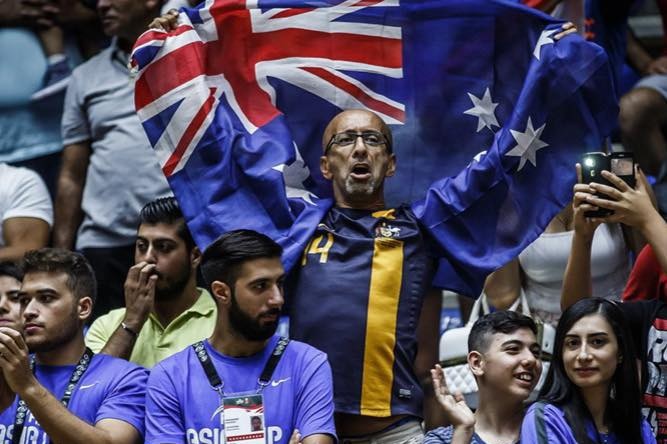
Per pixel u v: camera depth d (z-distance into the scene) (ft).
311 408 56.34
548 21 66.90
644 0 95.81
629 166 60.18
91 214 80.59
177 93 66.03
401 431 60.90
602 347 57.06
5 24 85.46
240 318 56.44
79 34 86.17
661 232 59.57
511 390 59.88
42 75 85.30
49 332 59.26
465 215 64.49
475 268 64.03
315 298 61.52
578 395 57.26
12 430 58.75
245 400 56.18
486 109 67.77
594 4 81.35
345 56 68.33
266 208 64.85
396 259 62.23
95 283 61.31
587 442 56.24
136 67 66.28
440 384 57.47
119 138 80.64
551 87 65.51
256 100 67.77
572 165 65.36
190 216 64.90
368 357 60.80
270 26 68.03
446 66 68.03
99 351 66.23
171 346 65.51
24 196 81.15
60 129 85.25
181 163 65.57
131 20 80.28
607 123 65.82
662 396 59.82
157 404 56.70
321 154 68.13
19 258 76.74
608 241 69.05
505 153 65.00
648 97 84.74
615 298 69.46
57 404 56.24
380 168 63.52
